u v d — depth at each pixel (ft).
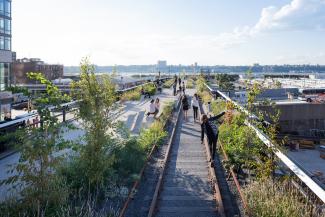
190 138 59.00
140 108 96.63
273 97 207.00
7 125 46.01
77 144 31.68
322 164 105.40
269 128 34.99
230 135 45.80
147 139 51.57
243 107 38.63
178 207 29.89
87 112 31.86
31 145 26.07
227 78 204.74
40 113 27.14
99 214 27.61
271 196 28.43
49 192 27.86
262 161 36.11
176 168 41.19
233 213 28.50
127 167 38.19
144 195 32.60
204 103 108.37
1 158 43.16
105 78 33.53
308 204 28.09
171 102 99.86
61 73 443.73
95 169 32.01
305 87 257.14
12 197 28.17
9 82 89.86
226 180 36.35
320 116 171.12
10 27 92.63
